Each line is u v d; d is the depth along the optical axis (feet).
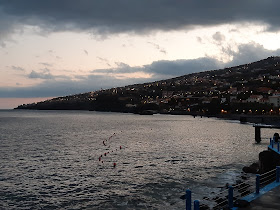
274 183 66.08
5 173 137.28
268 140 253.24
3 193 105.29
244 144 231.71
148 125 512.63
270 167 112.57
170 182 116.57
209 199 88.17
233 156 175.01
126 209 87.10
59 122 625.41
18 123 593.83
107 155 188.96
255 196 57.21
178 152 196.13
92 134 347.77
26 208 90.43
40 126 499.10
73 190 108.99
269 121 471.21
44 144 250.16
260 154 115.44
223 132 348.38
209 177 122.11
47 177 129.49
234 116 654.53
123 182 119.03
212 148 212.84
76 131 393.50
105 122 618.44
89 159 174.50
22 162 165.27
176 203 90.33
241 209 50.37
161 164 154.81
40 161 168.45
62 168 148.46
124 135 330.95
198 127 444.14
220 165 147.54
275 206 51.62
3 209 89.51
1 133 363.35
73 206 91.40
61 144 250.16
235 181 112.16
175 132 364.79
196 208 44.62
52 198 99.71
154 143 251.60
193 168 142.41
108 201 95.30
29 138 302.04
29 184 117.70
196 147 220.64
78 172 138.92
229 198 51.90
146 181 119.55
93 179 125.08
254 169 122.11
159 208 86.28
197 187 107.04
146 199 95.86
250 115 621.72
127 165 154.20
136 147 226.79
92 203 93.81
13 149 218.79
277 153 107.86
